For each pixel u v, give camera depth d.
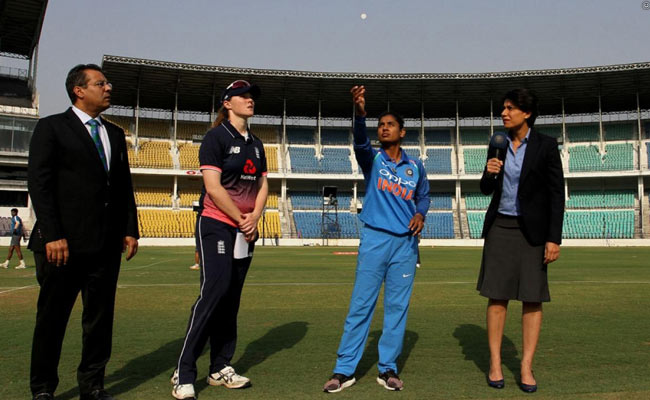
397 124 4.10
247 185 3.99
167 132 48.44
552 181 3.78
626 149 46.22
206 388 3.77
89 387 3.45
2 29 40.91
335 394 3.58
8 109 39.69
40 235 3.32
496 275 3.83
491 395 3.53
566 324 6.18
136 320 6.49
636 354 4.67
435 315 6.91
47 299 3.37
